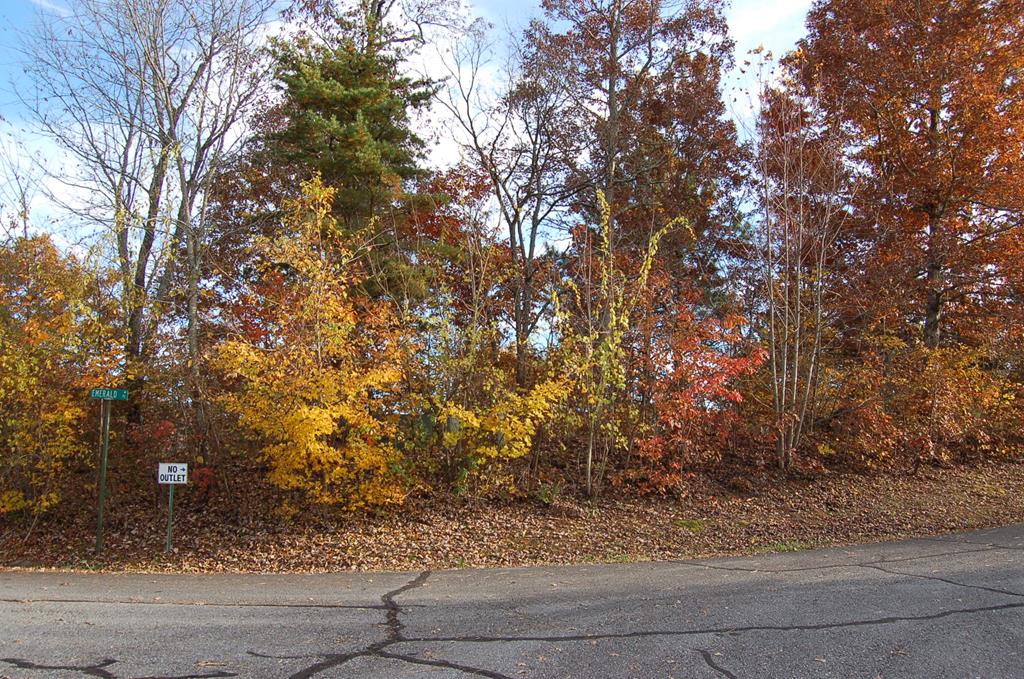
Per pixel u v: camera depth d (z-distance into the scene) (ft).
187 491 46.96
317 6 64.69
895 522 44.88
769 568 31.68
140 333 49.65
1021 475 57.06
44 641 20.49
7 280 46.68
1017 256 60.80
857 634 19.83
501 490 48.34
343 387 40.42
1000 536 39.32
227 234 58.08
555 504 46.96
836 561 32.89
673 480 48.83
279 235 47.16
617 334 46.03
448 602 25.90
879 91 65.57
